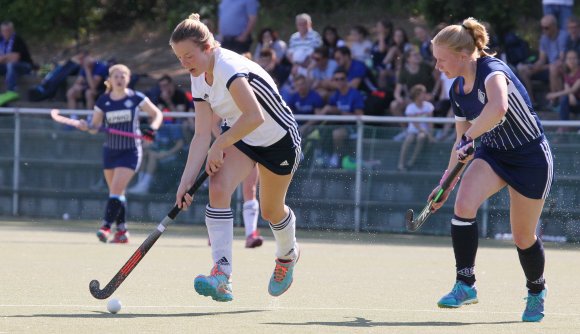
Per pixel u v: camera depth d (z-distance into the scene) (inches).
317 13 2037.4
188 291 645.3
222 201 544.1
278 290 601.3
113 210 1024.9
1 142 1337.4
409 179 1201.4
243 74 526.6
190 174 552.7
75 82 1599.4
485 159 546.3
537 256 542.3
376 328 500.4
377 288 686.5
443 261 900.0
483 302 622.2
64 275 726.5
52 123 1318.9
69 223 1266.0
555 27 1422.2
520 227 545.0
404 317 545.6
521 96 529.7
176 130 1274.6
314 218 1228.5
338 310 569.3
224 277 538.3
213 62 531.5
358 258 916.6
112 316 528.4
